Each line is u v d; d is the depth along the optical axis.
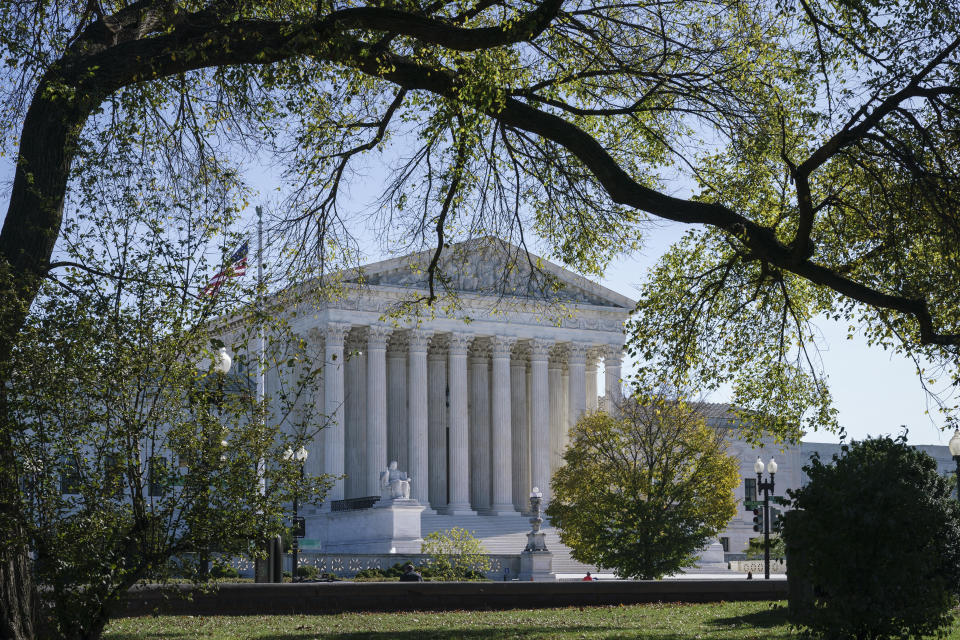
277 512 18.17
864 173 23.77
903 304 20.50
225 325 18.42
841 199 23.94
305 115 24.09
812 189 25.25
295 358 18.88
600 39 22.33
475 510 102.88
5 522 16.02
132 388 17.38
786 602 32.75
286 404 18.81
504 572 70.56
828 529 17.47
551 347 102.94
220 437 17.53
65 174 18.14
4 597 16.14
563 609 32.25
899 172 22.44
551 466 107.62
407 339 101.25
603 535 58.44
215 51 19.42
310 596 30.66
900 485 17.45
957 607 26.30
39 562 17.30
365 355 98.88
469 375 106.00
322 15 19.58
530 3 20.73
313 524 90.44
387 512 79.75
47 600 17.33
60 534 16.97
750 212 25.69
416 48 20.52
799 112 23.42
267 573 34.69
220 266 17.98
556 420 108.69
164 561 17.69
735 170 25.39
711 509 58.53
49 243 17.75
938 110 21.25
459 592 32.09
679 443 59.16
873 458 17.84
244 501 17.97
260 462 18.31
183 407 17.45
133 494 17.44
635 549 56.69
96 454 17.03
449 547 67.19
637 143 25.73
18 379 16.38
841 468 17.73
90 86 18.61
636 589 34.59
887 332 25.59
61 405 16.72
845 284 20.53
